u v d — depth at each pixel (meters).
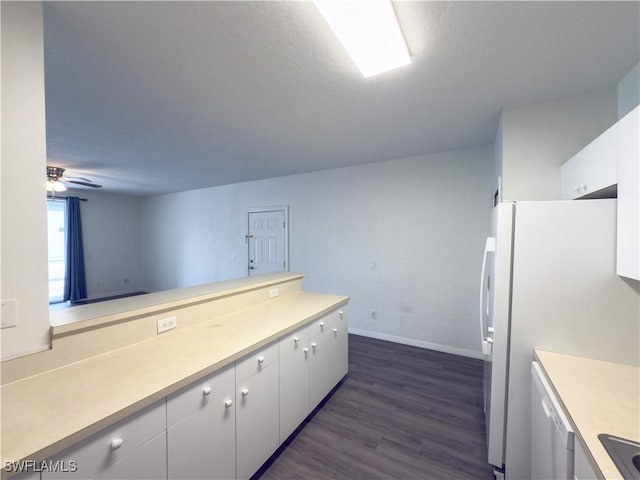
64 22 1.25
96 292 6.25
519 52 1.47
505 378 1.48
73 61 1.55
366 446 1.83
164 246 6.62
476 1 1.14
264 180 4.95
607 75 1.70
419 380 2.69
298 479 1.58
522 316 1.42
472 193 3.17
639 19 1.23
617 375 1.18
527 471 1.42
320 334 2.21
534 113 2.05
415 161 3.51
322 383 2.25
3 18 1.04
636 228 1.08
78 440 0.82
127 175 4.51
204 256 5.92
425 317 3.48
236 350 1.40
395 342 3.68
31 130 1.10
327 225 4.25
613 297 1.28
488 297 1.87
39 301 1.13
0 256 1.04
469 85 1.81
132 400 0.96
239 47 1.44
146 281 6.99
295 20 1.25
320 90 1.87
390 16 1.18
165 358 1.30
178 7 1.17
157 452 1.06
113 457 0.93
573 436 0.93
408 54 1.46
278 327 1.75
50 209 5.66
